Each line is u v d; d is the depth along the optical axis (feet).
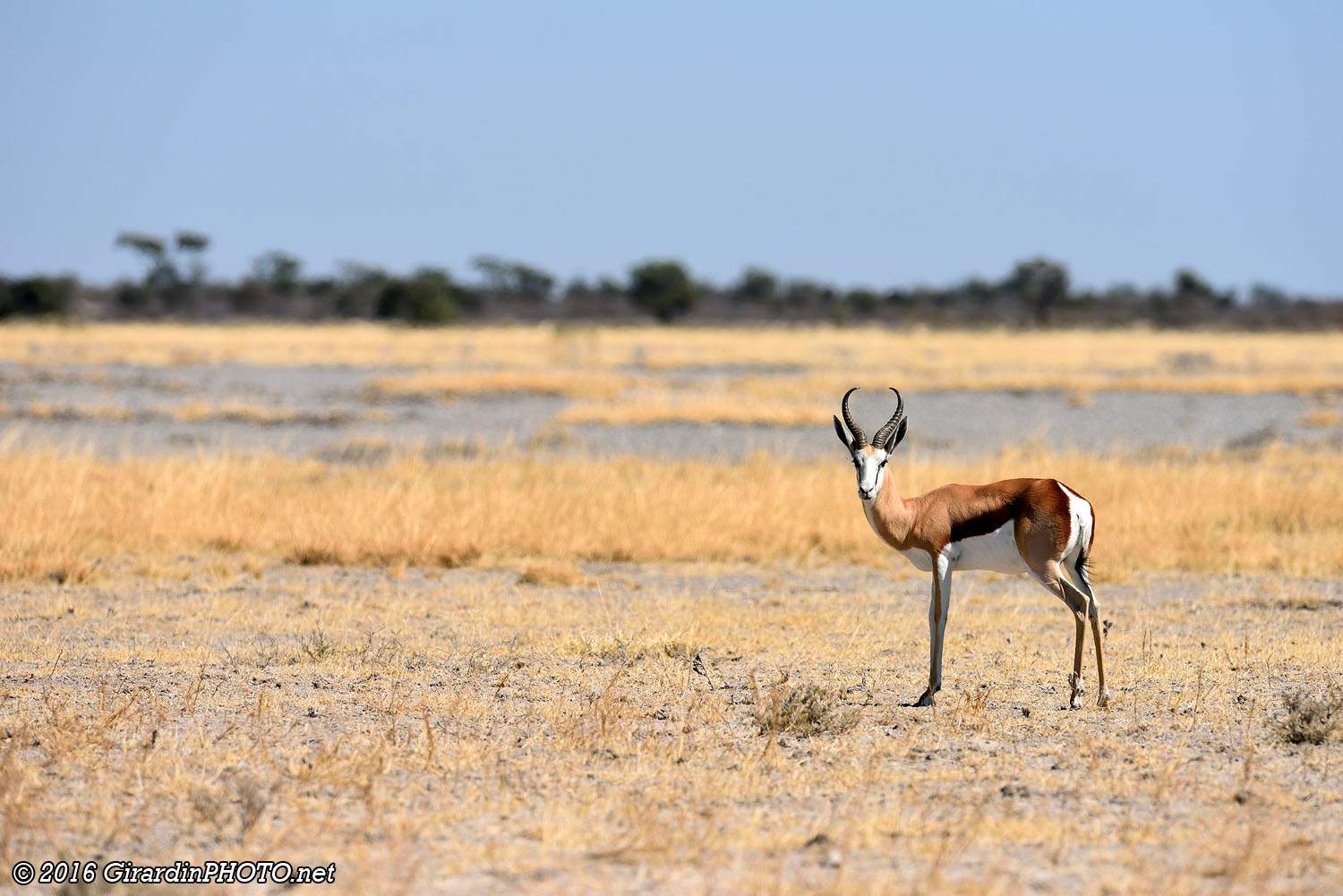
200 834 76.74
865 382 484.74
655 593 168.96
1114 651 134.31
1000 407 426.92
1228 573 185.06
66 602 155.74
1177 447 338.75
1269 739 99.35
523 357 646.74
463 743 96.07
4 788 82.02
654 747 95.45
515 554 194.90
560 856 73.15
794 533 206.39
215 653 130.11
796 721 100.68
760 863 71.92
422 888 68.33
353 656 127.34
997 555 111.55
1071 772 90.27
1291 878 69.92
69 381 486.38
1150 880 69.05
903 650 135.33
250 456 305.32
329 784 86.22
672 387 484.33
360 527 197.47
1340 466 285.23
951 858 72.69
